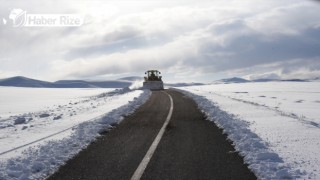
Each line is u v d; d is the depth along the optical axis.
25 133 13.34
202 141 10.49
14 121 17.84
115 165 7.80
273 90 62.19
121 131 12.95
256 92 53.19
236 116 16.45
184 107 23.33
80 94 88.44
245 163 7.69
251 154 8.38
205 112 19.53
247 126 12.88
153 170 7.31
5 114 29.50
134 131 12.89
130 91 55.94
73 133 12.33
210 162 7.86
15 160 8.34
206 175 6.84
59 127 14.66
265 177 6.53
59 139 11.30
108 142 10.67
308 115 18.08
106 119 15.68
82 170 7.45
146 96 38.03
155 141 10.69
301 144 9.39
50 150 9.34
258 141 9.50
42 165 7.76
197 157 8.38
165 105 25.36
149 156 8.62
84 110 23.11
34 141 11.19
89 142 10.70
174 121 15.76
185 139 10.94
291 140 9.96
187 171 7.16
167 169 7.36
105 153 9.09
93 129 12.94
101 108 24.23
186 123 14.96
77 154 9.02
